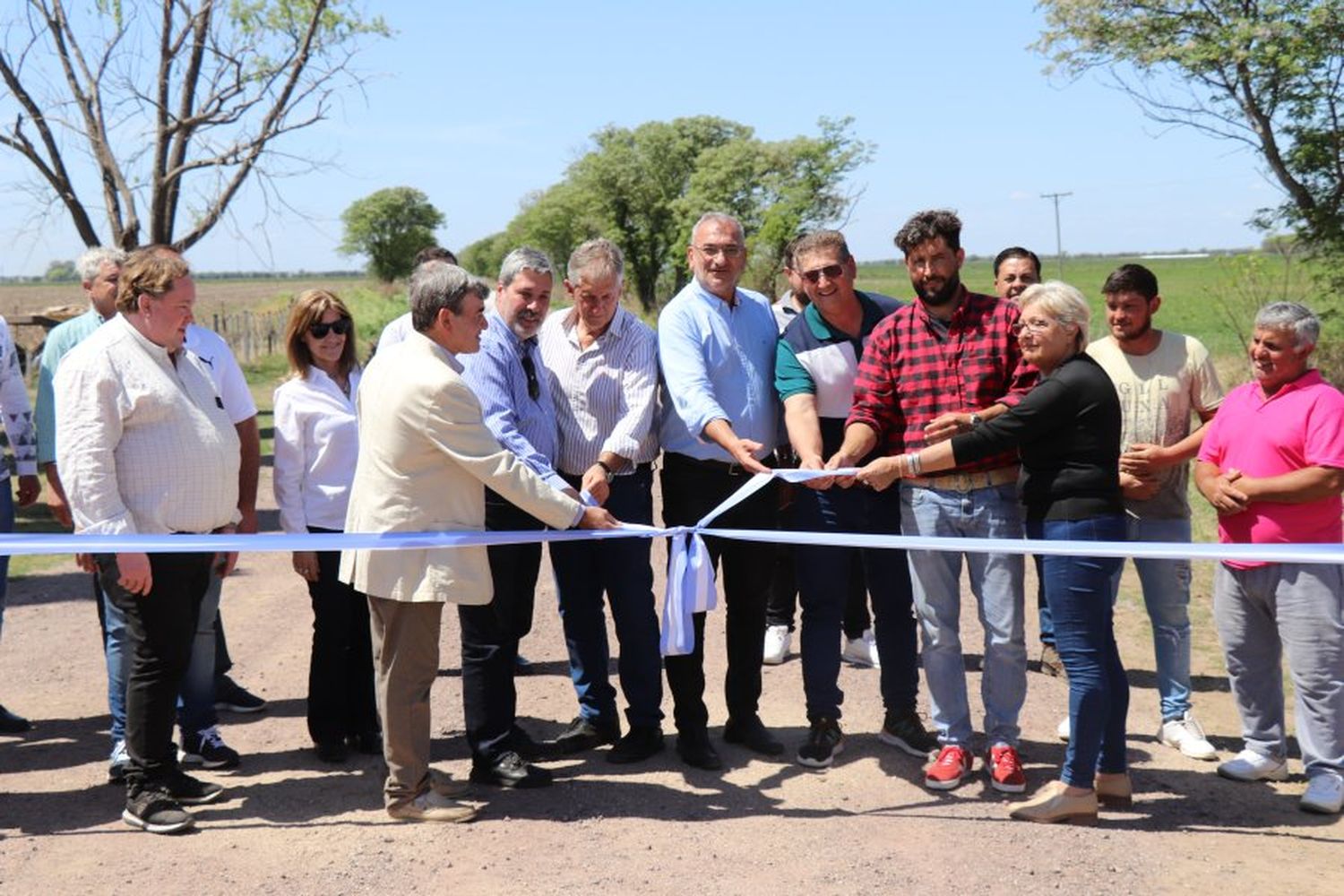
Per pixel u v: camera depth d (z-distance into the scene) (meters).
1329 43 15.27
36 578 8.88
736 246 5.01
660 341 5.05
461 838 4.30
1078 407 4.38
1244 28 15.23
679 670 5.07
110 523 4.18
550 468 4.73
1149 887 3.95
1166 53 15.79
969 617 7.74
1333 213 16.12
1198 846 4.30
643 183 76.56
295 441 5.12
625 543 5.04
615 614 5.09
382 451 4.29
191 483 4.38
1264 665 4.94
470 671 4.78
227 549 4.09
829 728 5.10
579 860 4.11
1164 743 5.44
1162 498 5.43
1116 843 4.30
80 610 7.95
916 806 4.65
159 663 4.36
